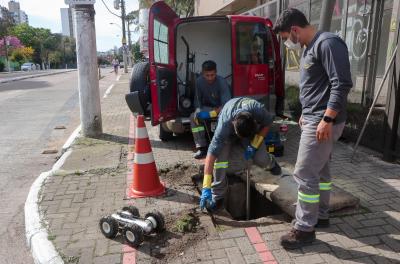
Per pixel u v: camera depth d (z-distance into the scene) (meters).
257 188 4.26
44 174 5.21
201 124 5.63
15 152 7.02
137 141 4.36
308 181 3.08
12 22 72.06
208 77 5.66
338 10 6.78
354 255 3.05
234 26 5.85
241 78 6.00
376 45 5.74
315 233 3.33
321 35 2.88
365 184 4.47
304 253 3.10
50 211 4.04
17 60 70.94
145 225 3.30
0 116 10.98
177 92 6.40
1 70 58.69
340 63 2.74
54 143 7.68
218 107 5.75
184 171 5.22
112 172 5.21
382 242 3.23
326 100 2.95
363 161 5.30
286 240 3.16
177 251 3.21
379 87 5.27
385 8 5.54
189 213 3.83
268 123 3.91
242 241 3.31
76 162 5.68
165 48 6.20
